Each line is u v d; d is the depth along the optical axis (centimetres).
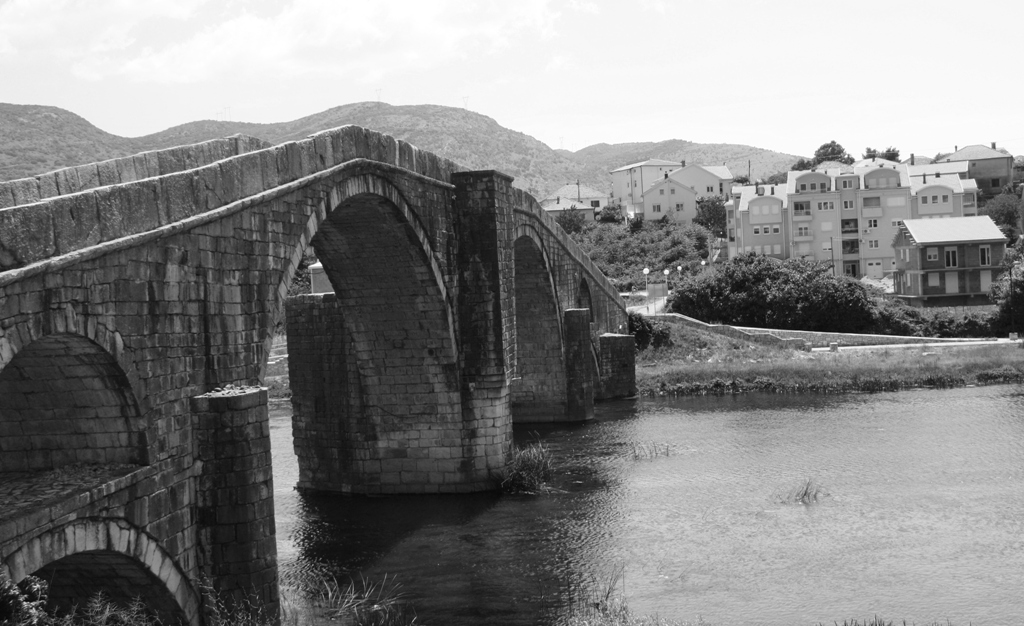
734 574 2555
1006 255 9212
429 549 2844
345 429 3550
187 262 1967
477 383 3494
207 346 2042
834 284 8338
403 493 3512
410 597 2434
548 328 5069
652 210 15312
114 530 1717
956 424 4484
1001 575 2480
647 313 8475
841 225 11656
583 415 5066
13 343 1483
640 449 4228
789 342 7162
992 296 8400
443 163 3431
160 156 2192
